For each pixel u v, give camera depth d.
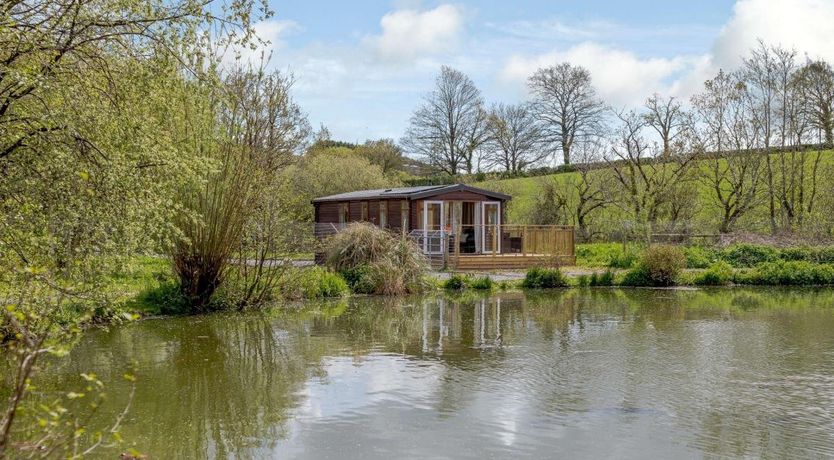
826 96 37.50
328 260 22.67
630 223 33.09
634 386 10.08
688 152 38.03
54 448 5.19
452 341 13.66
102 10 9.36
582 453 7.33
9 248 9.04
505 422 8.38
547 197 42.25
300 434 7.95
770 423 8.36
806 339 13.95
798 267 25.81
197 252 16.58
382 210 32.69
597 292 22.94
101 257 9.97
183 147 12.68
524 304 19.62
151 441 7.67
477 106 53.97
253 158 16.84
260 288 18.45
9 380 9.46
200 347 12.84
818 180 37.50
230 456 7.25
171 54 9.88
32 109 9.27
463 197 31.41
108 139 9.60
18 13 8.88
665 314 17.64
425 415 8.66
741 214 37.31
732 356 12.20
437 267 29.38
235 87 15.92
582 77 51.38
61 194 9.19
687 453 7.35
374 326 15.50
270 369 11.09
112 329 14.58
